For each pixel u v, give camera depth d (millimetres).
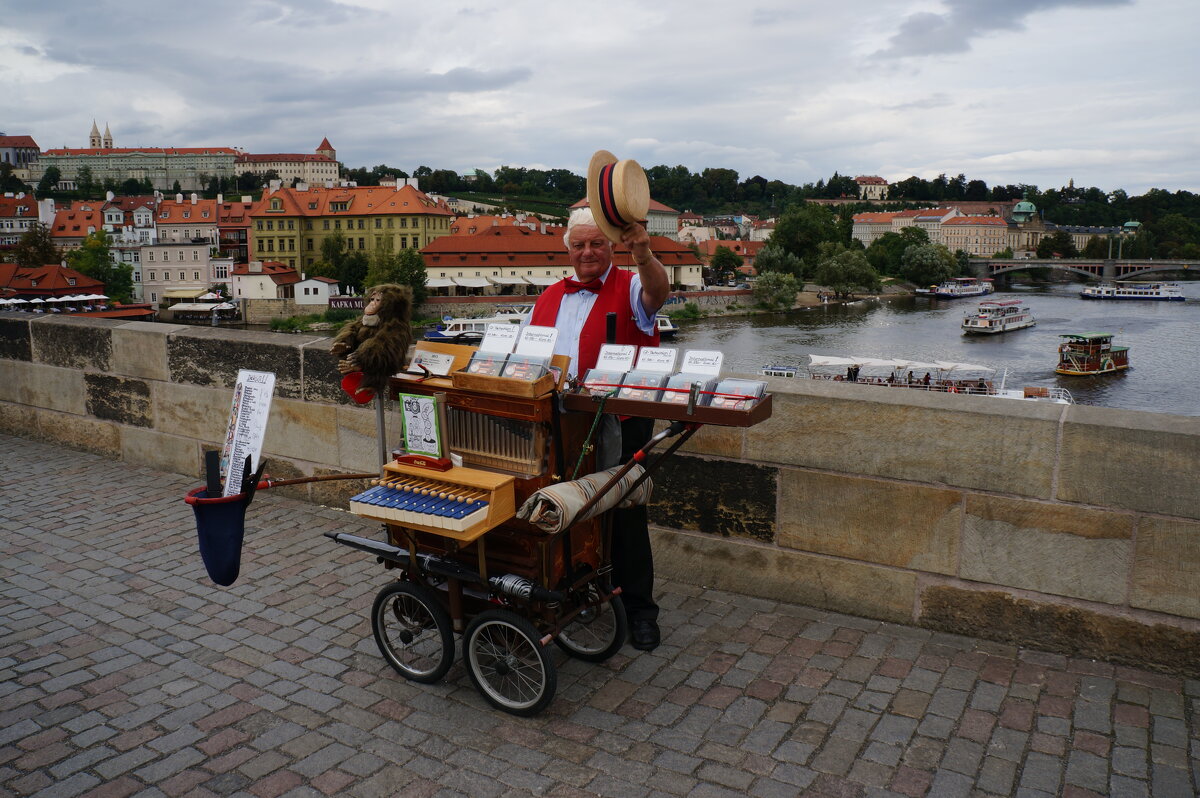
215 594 5234
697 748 3586
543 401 3631
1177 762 3434
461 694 4059
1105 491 4121
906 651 4395
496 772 3465
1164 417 4145
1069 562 4250
